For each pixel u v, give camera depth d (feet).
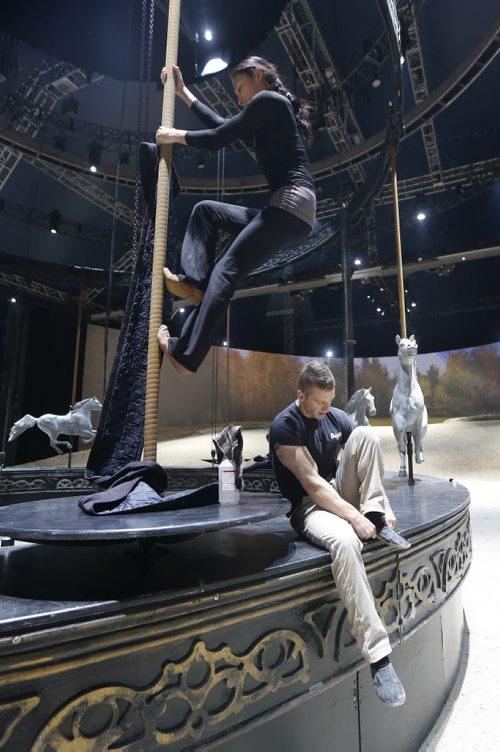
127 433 6.02
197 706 3.58
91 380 53.06
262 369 62.13
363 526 5.17
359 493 5.87
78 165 42.22
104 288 48.14
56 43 12.94
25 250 51.85
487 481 36.83
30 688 2.87
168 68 6.23
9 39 36.01
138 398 6.10
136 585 3.64
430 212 47.83
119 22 12.80
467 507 9.55
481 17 32.81
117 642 3.20
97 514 4.40
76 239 52.65
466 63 30.32
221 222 6.43
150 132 45.44
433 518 6.93
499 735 6.23
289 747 4.31
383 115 43.60
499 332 64.28
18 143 39.45
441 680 7.11
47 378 50.08
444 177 43.96
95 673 3.13
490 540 16.66
